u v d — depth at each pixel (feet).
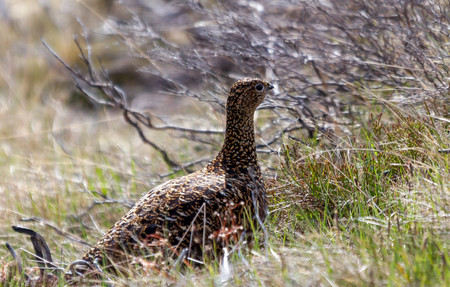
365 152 29.50
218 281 21.15
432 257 20.24
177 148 44.37
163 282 22.00
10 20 74.02
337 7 38.96
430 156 26.71
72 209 38.40
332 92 36.78
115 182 41.32
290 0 40.78
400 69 35.60
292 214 28.22
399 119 30.94
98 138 51.52
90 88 61.46
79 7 70.28
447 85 32.35
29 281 24.48
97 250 24.30
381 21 37.22
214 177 26.25
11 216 37.37
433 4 36.01
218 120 40.57
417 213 23.72
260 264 21.91
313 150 30.81
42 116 59.72
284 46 39.34
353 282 19.86
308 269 21.15
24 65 68.39
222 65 45.34
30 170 44.04
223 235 23.12
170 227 24.08
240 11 42.22
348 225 25.39
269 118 40.50
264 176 33.12
